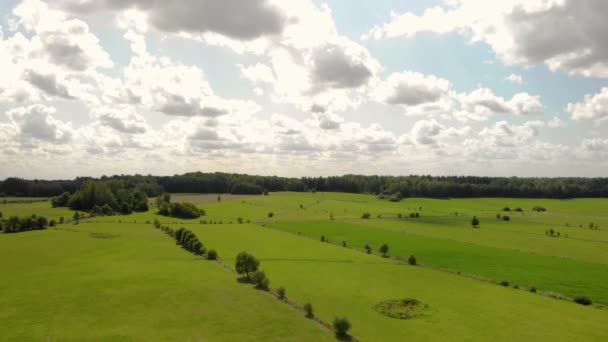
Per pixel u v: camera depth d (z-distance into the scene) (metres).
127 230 131.50
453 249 105.00
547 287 68.69
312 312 51.53
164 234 125.31
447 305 57.09
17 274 70.25
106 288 60.16
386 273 76.88
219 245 105.88
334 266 82.38
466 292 64.50
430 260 91.06
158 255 90.62
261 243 110.75
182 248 101.06
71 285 61.91
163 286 61.53
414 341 44.31
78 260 84.00
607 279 74.50
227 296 57.50
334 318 47.44
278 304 55.00
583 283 71.44
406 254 98.25
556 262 89.69
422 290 65.06
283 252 97.38
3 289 59.47
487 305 57.56
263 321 48.28
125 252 93.88
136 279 65.88
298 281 68.69
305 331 45.81
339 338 44.34
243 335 44.09
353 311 53.44
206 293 58.44
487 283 70.88
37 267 76.62
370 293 62.12
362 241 117.88
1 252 92.69
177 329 45.16
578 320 52.09
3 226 128.62
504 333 47.12
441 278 73.88
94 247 100.12
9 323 45.97
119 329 44.78
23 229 128.38
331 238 123.19
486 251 102.38
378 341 44.12
